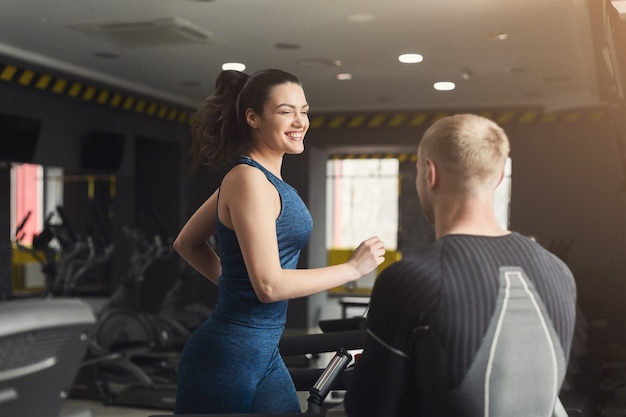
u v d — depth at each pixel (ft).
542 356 3.89
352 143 31.35
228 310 5.61
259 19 17.69
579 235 28.60
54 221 32.09
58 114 24.50
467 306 3.76
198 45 20.45
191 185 31.86
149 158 31.40
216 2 16.33
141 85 26.94
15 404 3.02
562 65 22.63
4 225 28.86
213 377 5.57
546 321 3.91
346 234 53.47
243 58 22.12
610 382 16.47
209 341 5.60
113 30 18.86
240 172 5.44
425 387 3.80
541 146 29.07
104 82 25.23
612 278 28.17
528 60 21.91
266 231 5.31
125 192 28.45
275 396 5.78
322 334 6.95
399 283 3.83
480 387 3.79
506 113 29.48
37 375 3.09
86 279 30.73
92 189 30.37
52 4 16.75
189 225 6.34
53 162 24.32
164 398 17.15
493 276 3.85
